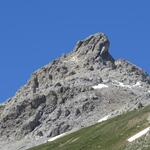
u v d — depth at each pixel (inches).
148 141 7504.9
